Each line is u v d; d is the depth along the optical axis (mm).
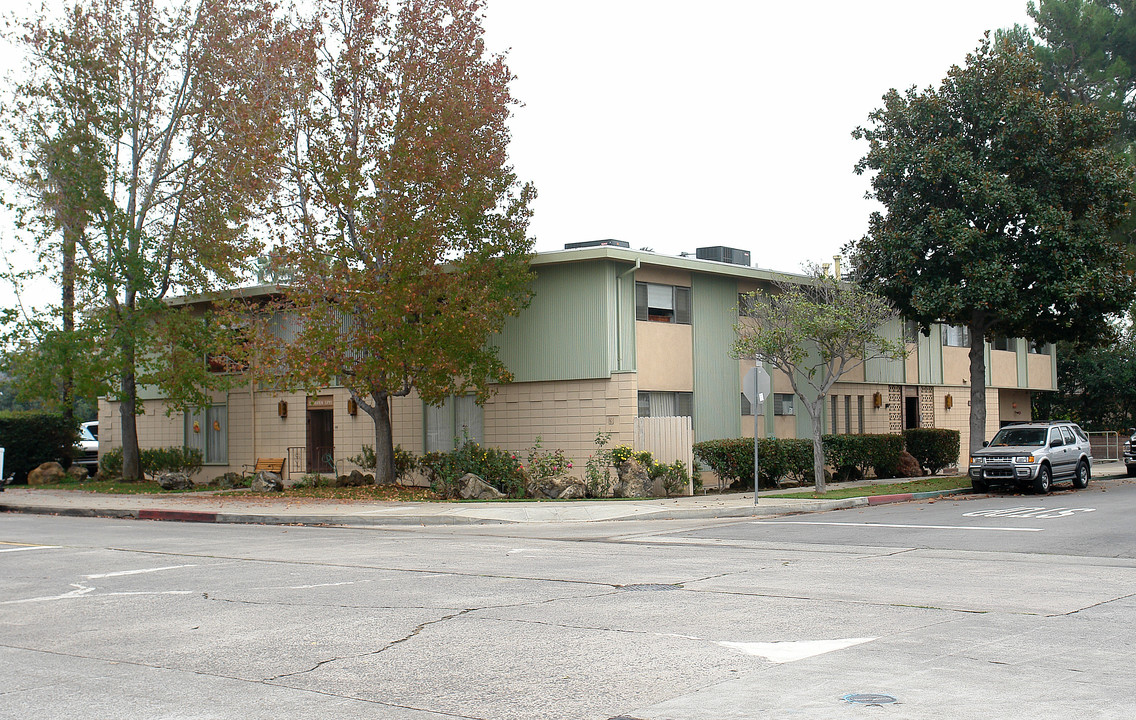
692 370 27891
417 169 23812
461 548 15547
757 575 12039
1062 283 26844
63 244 30438
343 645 8367
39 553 15375
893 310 29734
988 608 9688
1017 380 42156
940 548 14781
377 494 25328
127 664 7859
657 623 9031
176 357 30438
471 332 24203
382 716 6238
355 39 25375
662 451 25031
